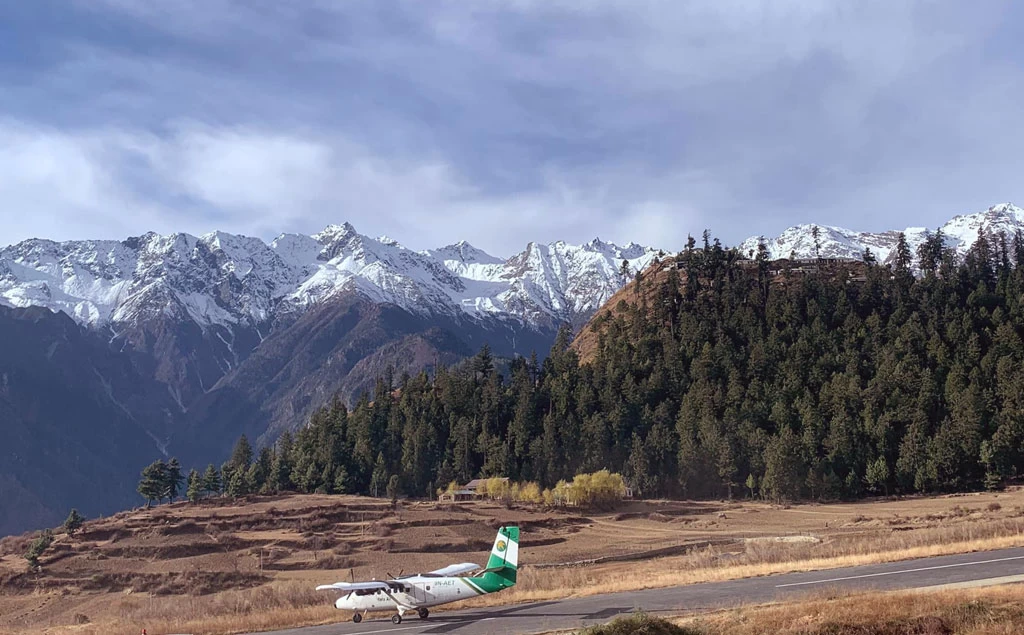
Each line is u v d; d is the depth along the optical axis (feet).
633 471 586.04
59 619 337.72
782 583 162.71
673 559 282.97
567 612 153.48
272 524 501.97
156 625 181.88
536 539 428.15
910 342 648.38
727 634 115.55
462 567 179.32
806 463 536.42
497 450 640.17
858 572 166.81
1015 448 514.27
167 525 493.36
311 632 159.22
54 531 527.40
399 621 164.66
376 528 470.80
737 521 459.32
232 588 354.74
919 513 414.82
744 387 652.07
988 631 106.01
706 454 576.61
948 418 556.10
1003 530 202.69
